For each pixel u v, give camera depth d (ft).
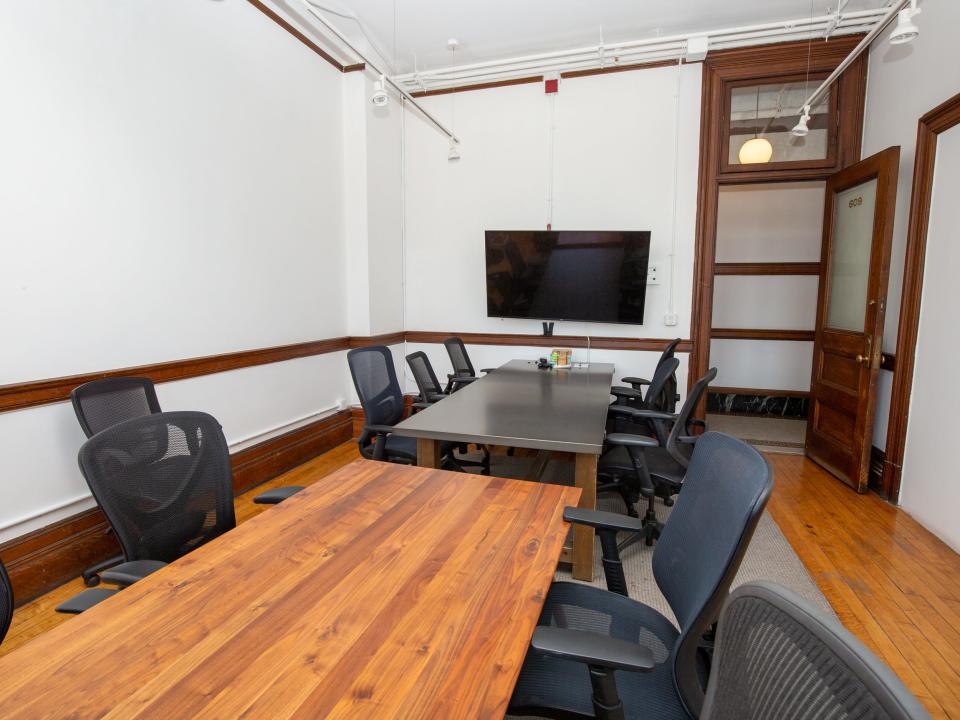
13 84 6.73
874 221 10.57
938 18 9.48
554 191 15.17
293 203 12.20
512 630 3.10
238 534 4.32
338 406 14.19
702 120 13.75
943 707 5.36
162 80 8.80
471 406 9.13
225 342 10.39
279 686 2.64
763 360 19.22
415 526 4.48
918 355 9.86
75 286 7.57
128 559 4.31
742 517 3.03
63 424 7.50
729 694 1.94
